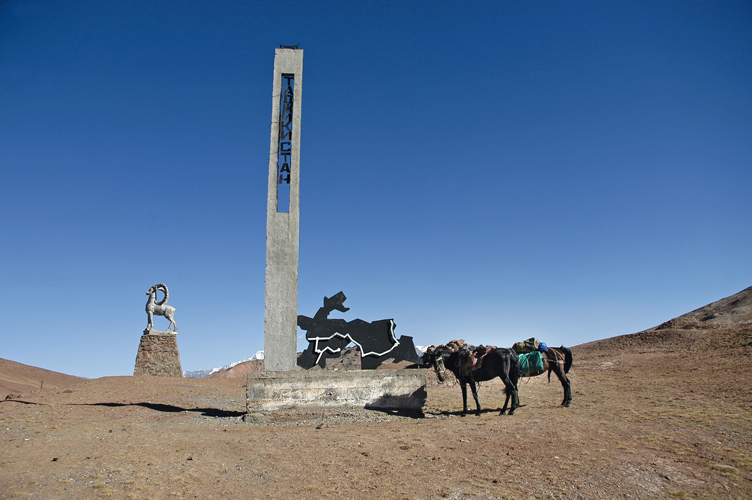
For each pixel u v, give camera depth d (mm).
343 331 17562
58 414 16406
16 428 13555
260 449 11141
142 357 37031
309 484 8891
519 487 8742
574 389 21562
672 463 9828
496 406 17875
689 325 41812
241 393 26312
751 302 48688
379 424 14375
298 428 14008
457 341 20031
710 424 12656
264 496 8391
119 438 12305
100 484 8805
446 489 8680
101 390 24672
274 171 17703
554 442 11281
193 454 10773
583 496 8383
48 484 8805
